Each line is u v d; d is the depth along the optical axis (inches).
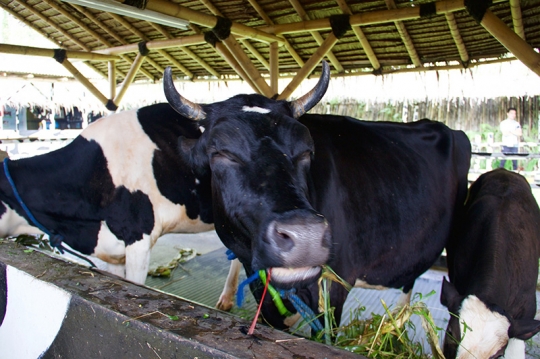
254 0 275.0
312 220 66.9
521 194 124.0
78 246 145.7
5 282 80.0
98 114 642.2
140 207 137.7
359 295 173.9
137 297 64.5
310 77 398.3
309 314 92.2
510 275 101.7
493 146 406.6
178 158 143.3
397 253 119.0
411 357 69.6
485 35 279.7
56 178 137.6
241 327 55.4
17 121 627.8
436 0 241.9
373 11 258.8
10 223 139.1
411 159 127.9
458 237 125.6
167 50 394.0
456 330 87.3
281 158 79.0
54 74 563.8
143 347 56.6
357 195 109.3
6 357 82.4
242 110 87.2
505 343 84.5
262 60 379.6
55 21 385.7
